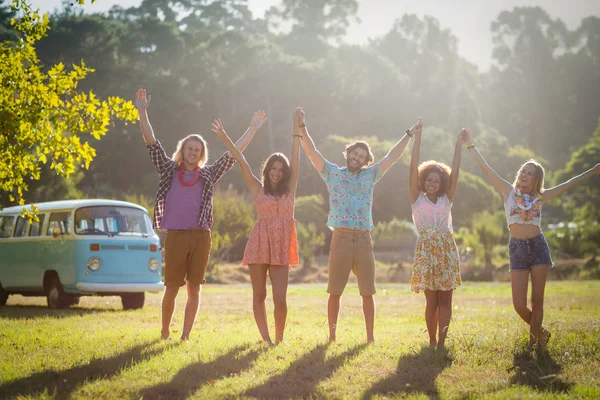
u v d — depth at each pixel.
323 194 64.06
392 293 20.61
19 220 14.82
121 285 13.23
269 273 7.49
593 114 139.50
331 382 5.64
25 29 8.61
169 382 5.53
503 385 5.48
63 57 86.00
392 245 42.78
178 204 7.54
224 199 38.06
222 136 7.55
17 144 8.21
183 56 96.62
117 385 5.45
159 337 7.71
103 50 89.69
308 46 122.56
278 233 7.33
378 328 9.60
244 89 92.31
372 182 7.50
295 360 6.29
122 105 8.05
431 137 83.62
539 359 6.42
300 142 7.58
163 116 84.81
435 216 7.35
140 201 35.78
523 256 7.13
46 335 8.20
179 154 7.75
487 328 8.45
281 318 7.42
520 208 7.15
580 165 63.06
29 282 14.32
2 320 10.27
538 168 7.18
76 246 13.24
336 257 7.43
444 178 7.43
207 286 27.95
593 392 5.23
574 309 12.48
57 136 8.23
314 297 17.91
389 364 6.28
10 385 5.53
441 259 7.23
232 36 100.81
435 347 6.94
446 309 7.26
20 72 8.20
